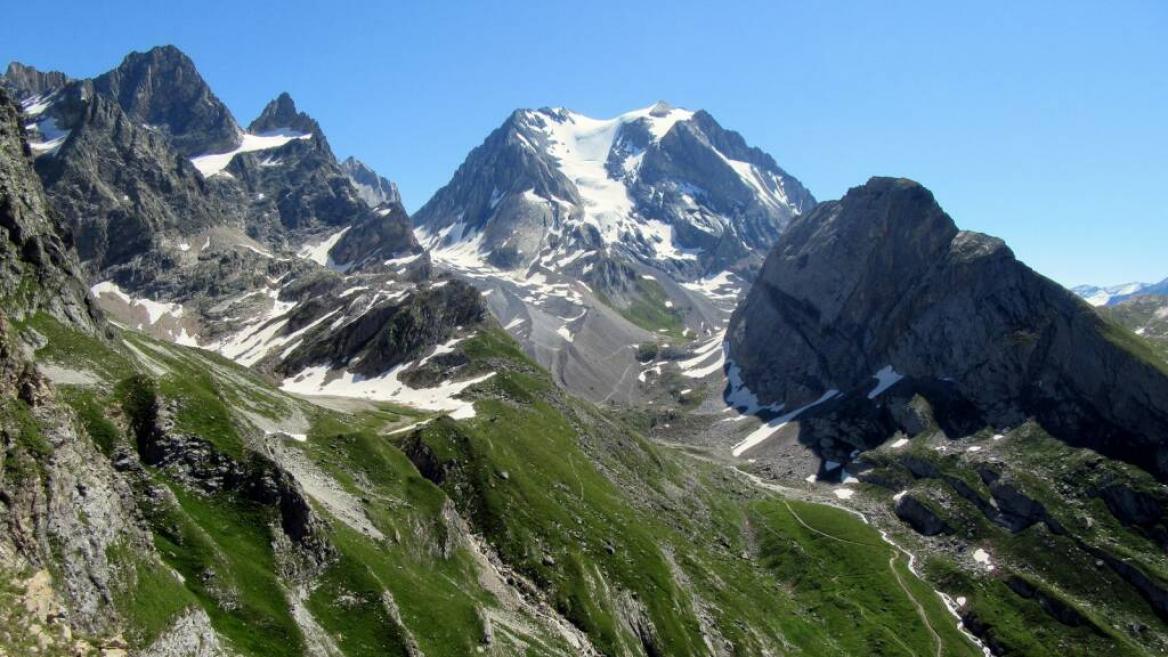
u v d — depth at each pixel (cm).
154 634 5459
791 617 18075
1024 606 19950
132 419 7925
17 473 5128
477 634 9475
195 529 6944
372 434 14038
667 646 13888
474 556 12850
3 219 11056
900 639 18275
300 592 7750
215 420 8488
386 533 10912
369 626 7938
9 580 4562
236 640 6294
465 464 15638
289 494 8219
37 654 4353
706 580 17438
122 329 15075
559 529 14962
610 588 14238
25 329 9244
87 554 5378
